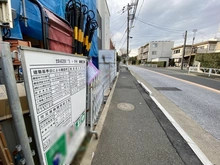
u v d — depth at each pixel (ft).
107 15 43.78
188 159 5.79
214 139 7.45
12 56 2.43
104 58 25.26
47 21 5.05
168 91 18.94
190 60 89.04
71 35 7.25
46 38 4.91
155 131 8.06
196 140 7.31
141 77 35.04
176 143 6.91
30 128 3.48
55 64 3.24
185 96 16.38
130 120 9.51
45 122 2.96
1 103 2.76
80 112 5.33
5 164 2.73
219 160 5.80
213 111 11.60
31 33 6.83
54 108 3.30
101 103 11.44
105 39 39.40
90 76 6.35
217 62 45.03
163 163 5.55
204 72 48.26
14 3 5.16
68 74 4.00
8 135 2.97
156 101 13.98
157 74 43.55
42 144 2.88
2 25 2.81
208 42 79.61
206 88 21.34
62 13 8.56
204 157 5.93
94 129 7.91
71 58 4.15
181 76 38.45
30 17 6.17
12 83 2.37
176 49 114.21
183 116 10.52
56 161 3.61
